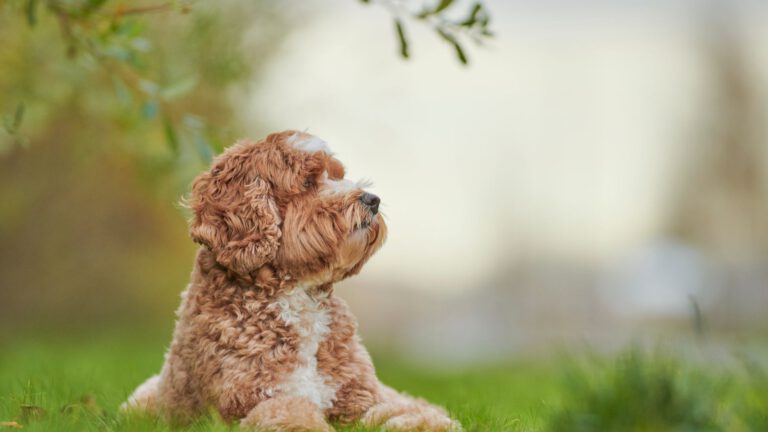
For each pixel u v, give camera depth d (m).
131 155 11.34
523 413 5.88
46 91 10.10
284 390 4.69
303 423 4.37
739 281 29.39
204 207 5.13
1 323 18.39
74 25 7.78
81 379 7.16
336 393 4.88
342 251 5.18
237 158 5.24
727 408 4.70
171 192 9.60
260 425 4.38
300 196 5.19
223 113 14.51
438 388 9.45
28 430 4.62
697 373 4.15
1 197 15.99
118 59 7.43
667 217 31.69
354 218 5.22
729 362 5.86
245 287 4.94
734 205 30.89
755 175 30.98
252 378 4.69
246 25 13.77
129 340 16.25
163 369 5.28
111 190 16.98
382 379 9.84
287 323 4.84
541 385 9.24
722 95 31.69
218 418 4.61
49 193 17.02
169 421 5.01
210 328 4.82
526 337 33.75
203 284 5.00
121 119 9.50
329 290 5.19
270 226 4.97
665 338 5.30
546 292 35.69
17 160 15.95
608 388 3.88
